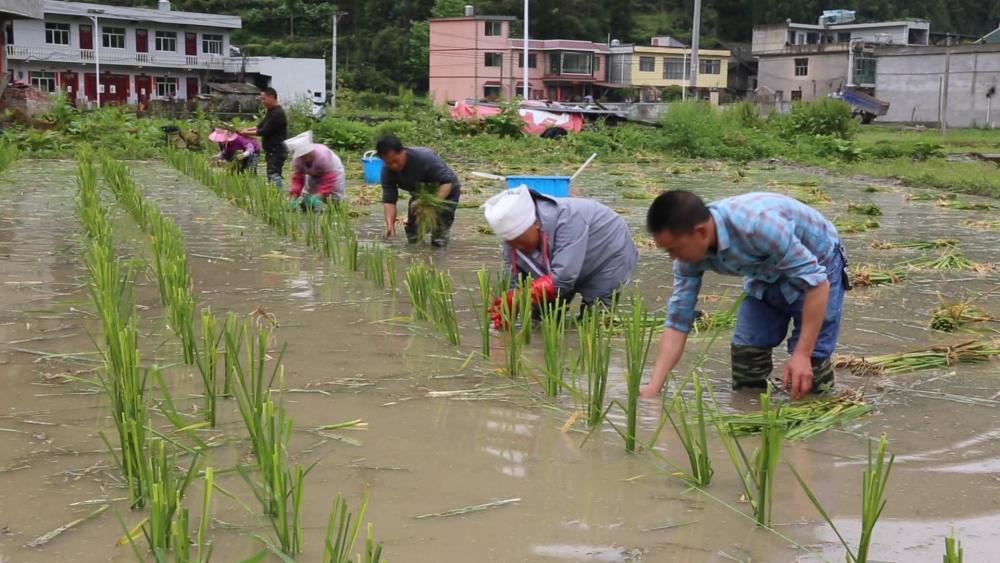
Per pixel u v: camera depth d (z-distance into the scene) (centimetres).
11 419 416
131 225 989
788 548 305
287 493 335
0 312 608
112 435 398
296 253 864
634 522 323
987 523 324
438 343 559
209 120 3005
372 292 698
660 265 833
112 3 7806
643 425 422
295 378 484
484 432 411
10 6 2353
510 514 329
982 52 4959
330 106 6012
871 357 531
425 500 340
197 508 330
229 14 8081
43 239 904
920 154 2667
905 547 306
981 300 712
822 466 377
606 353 415
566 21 8306
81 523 317
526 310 554
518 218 561
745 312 471
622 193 1528
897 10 9044
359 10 8181
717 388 481
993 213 1348
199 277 745
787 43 7825
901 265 848
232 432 400
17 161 1923
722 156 2656
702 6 9144
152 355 514
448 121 2867
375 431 410
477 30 7175
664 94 6919
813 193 1595
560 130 2973
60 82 6006
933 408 452
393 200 920
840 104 3077
